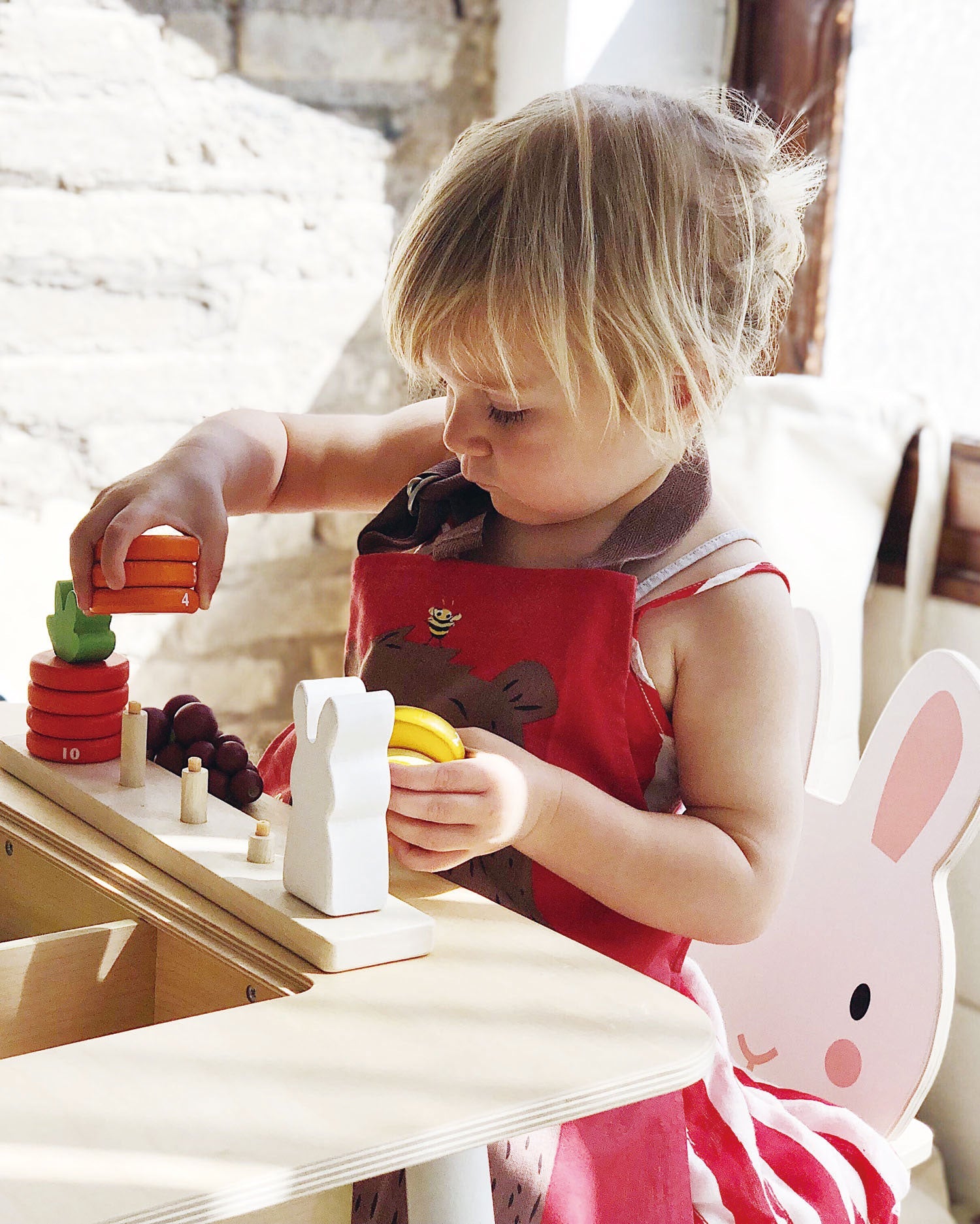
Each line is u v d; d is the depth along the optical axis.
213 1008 0.61
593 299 0.74
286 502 1.02
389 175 1.88
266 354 1.84
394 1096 0.47
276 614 1.90
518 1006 0.55
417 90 1.87
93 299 1.71
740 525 0.86
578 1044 0.52
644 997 0.56
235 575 1.86
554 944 0.61
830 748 1.55
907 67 1.66
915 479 1.56
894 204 1.70
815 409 1.52
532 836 0.72
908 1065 0.95
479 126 0.85
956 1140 1.49
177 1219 0.41
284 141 1.79
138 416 1.77
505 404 0.76
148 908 0.65
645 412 0.77
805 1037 1.03
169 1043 0.50
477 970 0.58
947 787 0.98
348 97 1.82
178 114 1.71
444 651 0.86
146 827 0.69
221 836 0.69
